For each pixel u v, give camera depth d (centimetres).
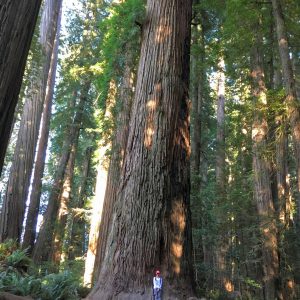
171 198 757
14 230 1317
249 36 1370
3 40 173
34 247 2038
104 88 1411
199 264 1490
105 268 740
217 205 1730
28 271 1109
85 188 2925
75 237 3009
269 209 1373
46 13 1638
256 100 1330
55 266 1917
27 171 1412
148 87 830
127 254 722
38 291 802
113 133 1381
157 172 761
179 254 730
